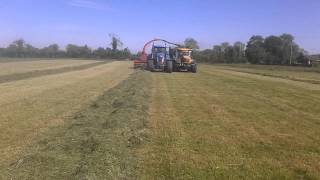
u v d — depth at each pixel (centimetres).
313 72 6600
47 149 1075
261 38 13575
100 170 891
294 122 1603
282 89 3042
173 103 2100
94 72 4950
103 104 1952
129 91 2569
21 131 1322
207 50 14275
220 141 1243
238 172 941
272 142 1248
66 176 867
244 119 1650
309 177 919
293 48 13200
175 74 4697
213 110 1880
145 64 5928
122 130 1312
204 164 996
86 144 1116
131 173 911
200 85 3234
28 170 908
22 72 4459
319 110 1950
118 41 14375
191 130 1399
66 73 4650
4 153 1055
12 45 15412
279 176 921
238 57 13388
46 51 15100
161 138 1260
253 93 2688
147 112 1764
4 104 1933
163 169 950
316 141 1277
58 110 1769
